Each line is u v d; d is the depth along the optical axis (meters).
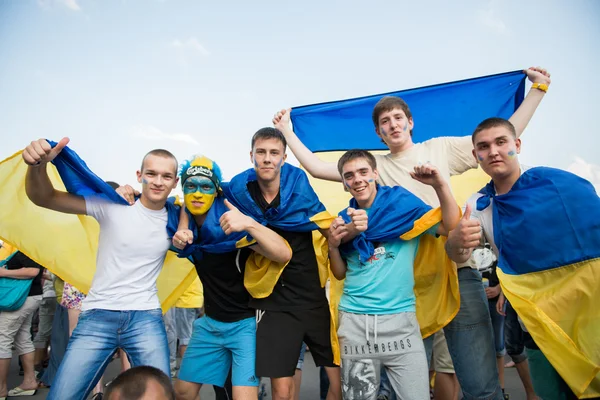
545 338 2.86
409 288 3.12
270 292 3.13
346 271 3.29
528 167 3.38
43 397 5.19
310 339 3.20
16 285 5.01
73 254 3.86
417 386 2.91
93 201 3.28
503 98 4.32
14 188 3.72
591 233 2.81
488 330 3.39
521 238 2.98
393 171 3.68
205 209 3.21
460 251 2.96
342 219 3.10
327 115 4.73
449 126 4.48
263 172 3.20
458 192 4.41
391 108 3.65
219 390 3.69
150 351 3.12
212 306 3.33
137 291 3.22
